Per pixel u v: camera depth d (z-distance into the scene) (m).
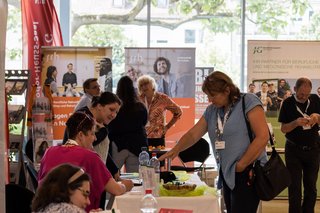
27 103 7.29
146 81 7.20
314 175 6.44
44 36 8.57
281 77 8.16
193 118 8.36
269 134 4.00
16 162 7.04
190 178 4.80
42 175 3.66
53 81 8.26
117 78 9.35
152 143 7.20
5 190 3.27
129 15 9.38
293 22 9.34
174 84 8.37
